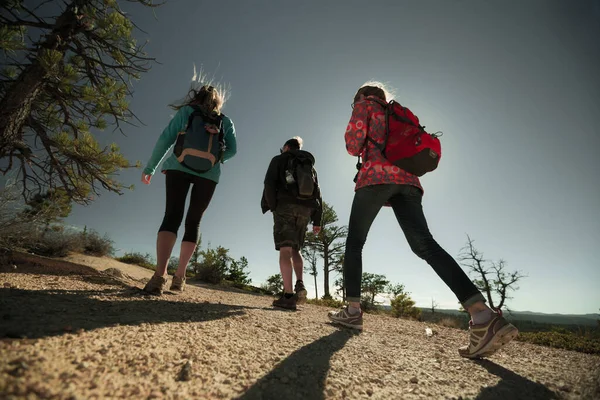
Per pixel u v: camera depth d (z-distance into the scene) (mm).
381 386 1283
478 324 1688
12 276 2600
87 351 1017
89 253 6172
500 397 1252
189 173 2609
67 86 4977
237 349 1408
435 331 3264
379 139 2199
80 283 2719
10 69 4969
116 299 2066
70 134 6039
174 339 1349
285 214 3420
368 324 3311
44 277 2799
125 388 853
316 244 23406
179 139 2539
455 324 6738
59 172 5570
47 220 4840
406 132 2045
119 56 5398
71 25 4922
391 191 2080
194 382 992
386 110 2199
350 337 2139
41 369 812
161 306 2053
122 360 1025
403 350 1987
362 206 2168
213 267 11125
